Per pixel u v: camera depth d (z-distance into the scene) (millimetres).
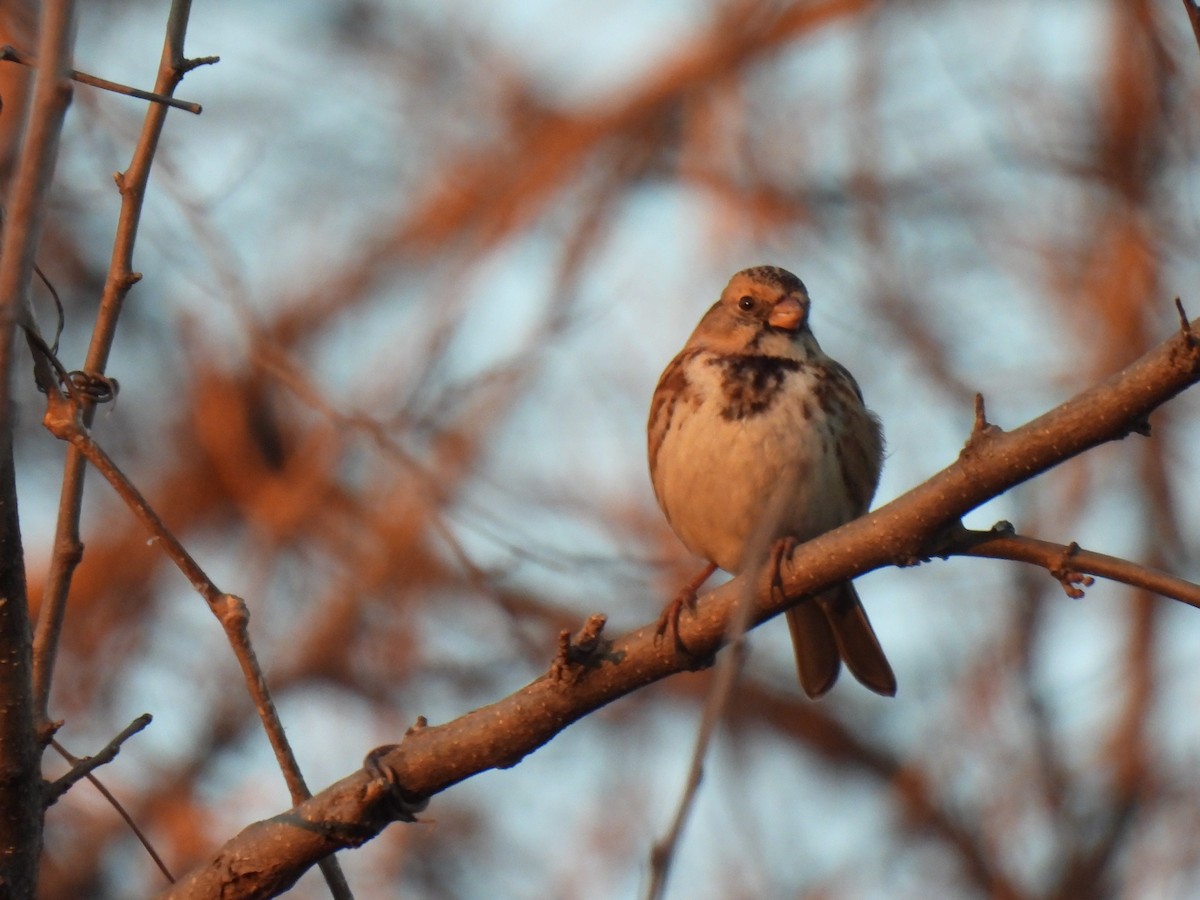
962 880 12961
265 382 13828
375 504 13328
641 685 6453
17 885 5789
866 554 6488
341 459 13359
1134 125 13641
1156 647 13086
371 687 13312
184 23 6270
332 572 13461
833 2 14648
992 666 13141
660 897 3871
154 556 14039
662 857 3910
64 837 12672
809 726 14617
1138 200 13492
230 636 5812
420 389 12430
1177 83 13586
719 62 14539
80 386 6121
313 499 13086
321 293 14852
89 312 15047
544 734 6289
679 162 14602
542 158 14797
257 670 5891
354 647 13352
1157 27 13602
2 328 4848
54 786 5895
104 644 13602
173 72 6246
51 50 4848
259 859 6020
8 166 6625
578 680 6270
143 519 5734
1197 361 5840
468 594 13352
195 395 14039
